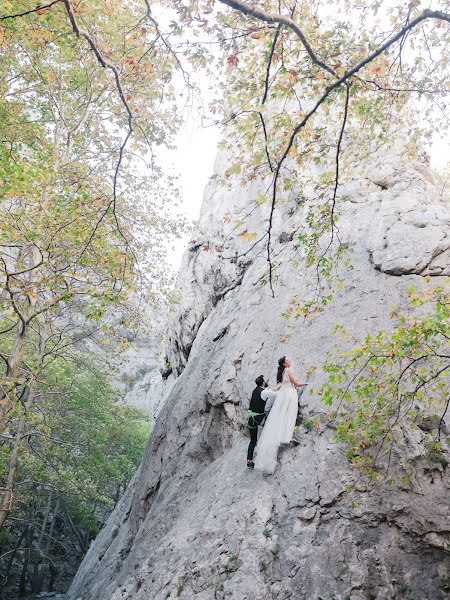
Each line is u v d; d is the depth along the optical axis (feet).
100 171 41.88
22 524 84.02
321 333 35.42
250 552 27.14
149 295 43.96
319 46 21.18
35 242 35.63
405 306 32.86
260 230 54.70
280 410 31.53
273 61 20.30
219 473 35.86
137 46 20.93
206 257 65.67
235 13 18.92
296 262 28.45
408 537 25.85
